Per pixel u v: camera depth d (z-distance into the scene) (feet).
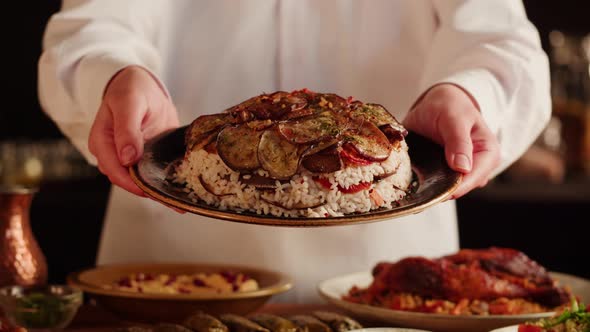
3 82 10.32
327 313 4.34
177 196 3.94
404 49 5.50
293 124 3.91
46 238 8.93
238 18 5.43
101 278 4.97
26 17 10.24
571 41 10.05
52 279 9.06
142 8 5.29
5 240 4.64
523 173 9.39
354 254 5.58
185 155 4.10
